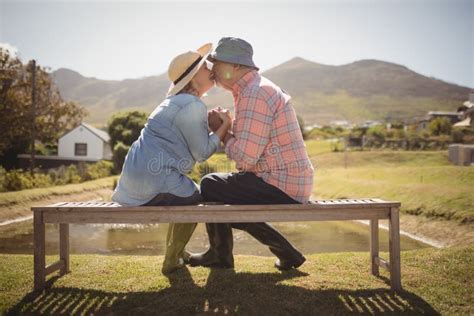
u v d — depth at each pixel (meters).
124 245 8.15
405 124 65.19
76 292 3.33
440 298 3.20
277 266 4.01
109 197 18.92
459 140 40.38
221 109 3.50
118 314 2.90
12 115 32.03
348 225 10.97
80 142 38.72
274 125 3.29
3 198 13.19
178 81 3.48
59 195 16.39
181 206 3.16
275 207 3.19
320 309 2.97
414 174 18.73
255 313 2.89
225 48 3.41
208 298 3.15
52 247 7.98
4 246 8.00
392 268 3.36
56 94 36.88
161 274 3.78
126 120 34.44
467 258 4.14
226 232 3.85
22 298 3.21
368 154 35.78
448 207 9.71
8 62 31.28
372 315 2.88
